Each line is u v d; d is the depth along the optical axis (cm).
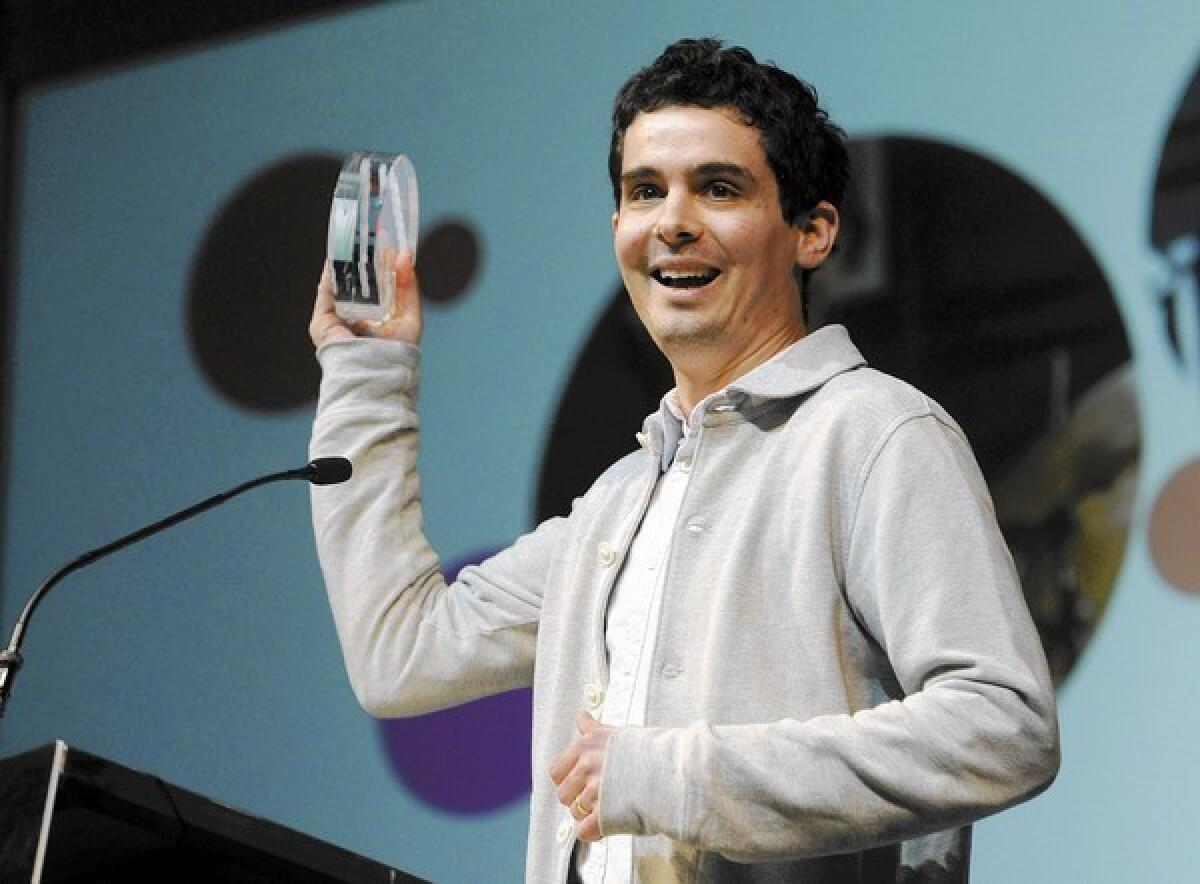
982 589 453
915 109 878
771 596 473
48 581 484
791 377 498
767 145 512
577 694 499
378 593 558
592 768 440
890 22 893
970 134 862
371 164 588
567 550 524
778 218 515
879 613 460
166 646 1024
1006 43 862
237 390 1038
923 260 859
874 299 866
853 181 882
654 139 512
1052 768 441
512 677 556
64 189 1115
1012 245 841
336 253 581
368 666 555
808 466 479
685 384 524
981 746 431
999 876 788
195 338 1057
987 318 839
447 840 919
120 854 395
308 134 1048
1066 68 846
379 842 937
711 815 430
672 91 514
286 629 992
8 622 1076
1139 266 811
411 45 1027
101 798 387
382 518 565
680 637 478
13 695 1058
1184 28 824
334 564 564
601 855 478
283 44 1067
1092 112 836
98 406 1077
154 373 1066
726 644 469
